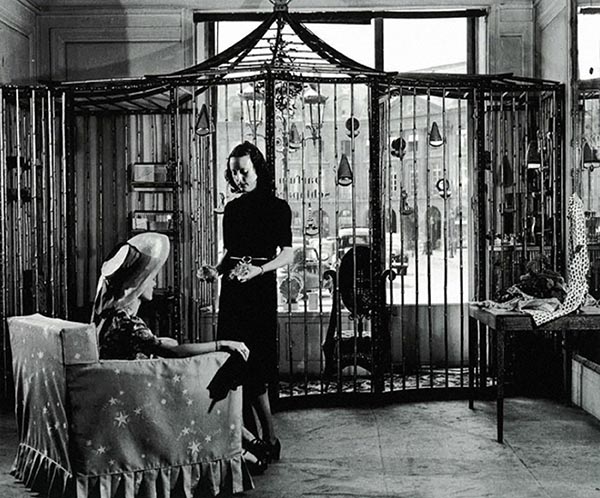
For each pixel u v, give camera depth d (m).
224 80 6.32
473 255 7.89
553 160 6.82
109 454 3.91
